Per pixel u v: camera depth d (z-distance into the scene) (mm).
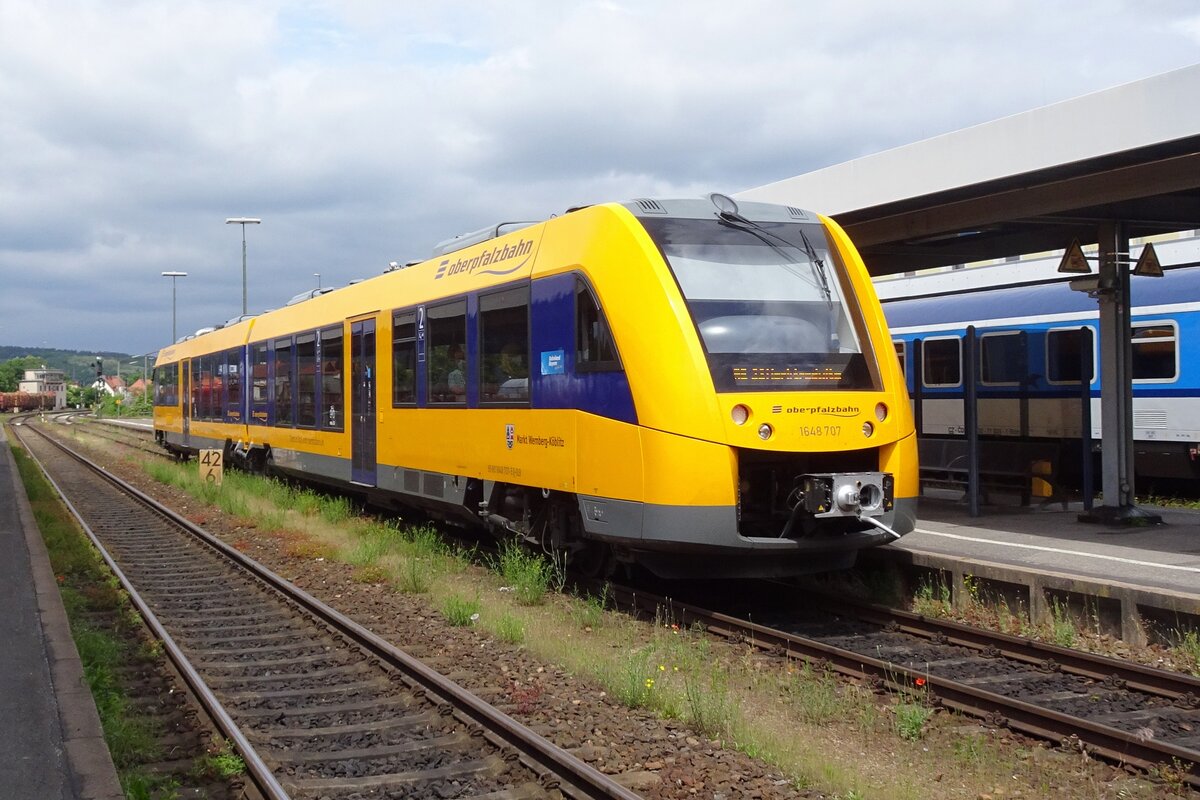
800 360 9000
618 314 9148
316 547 13766
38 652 8148
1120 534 11773
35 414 111438
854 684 7234
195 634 9328
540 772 5547
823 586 10469
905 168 12023
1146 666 7191
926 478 17812
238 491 19875
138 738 6254
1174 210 12656
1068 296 18062
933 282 26016
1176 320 17047
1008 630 8711
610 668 7445
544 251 10414
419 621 9477
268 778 5383
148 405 93938
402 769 5824
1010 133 10805
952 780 5652
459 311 12078
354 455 15672
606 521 9281
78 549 13891
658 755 5824
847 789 5367
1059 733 6141
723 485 8547
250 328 22547
